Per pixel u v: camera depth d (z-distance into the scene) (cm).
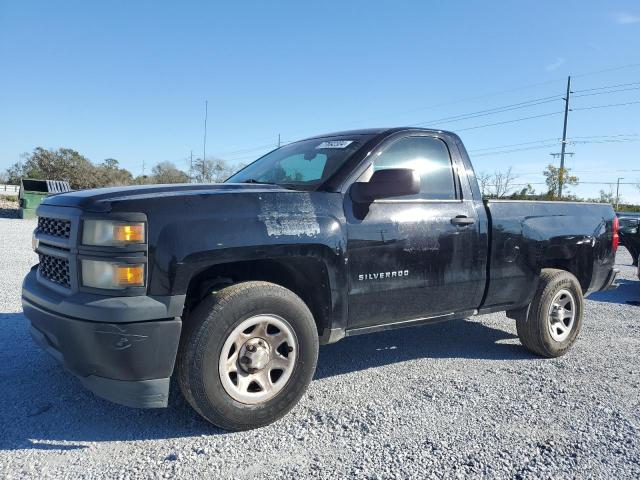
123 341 275
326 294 346
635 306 763
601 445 305
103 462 273
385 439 306
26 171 5588
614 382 416
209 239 294
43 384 373
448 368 443
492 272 434
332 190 357
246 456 283
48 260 329
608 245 542
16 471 261
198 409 300
